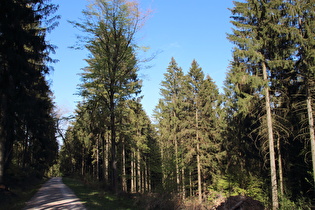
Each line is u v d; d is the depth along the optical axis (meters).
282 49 15.83
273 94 17.70
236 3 17.41
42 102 19.25
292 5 14.37
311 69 14.10
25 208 10.53
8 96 13.80
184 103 27.78
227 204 12.39
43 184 26.39
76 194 16.11
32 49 14.34
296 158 19.88
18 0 12.89
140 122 29.58
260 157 22.30
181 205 13.74
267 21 15.24
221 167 26.52
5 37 12.38
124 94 18.83
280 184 17.73
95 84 17.91
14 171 22.89
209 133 26.78
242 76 15.65
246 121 22.62
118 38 17.33
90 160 52.16
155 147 19.84
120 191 18.53
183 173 20.06
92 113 18.78
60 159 53.25
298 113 17.61
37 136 26.09
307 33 14.50
